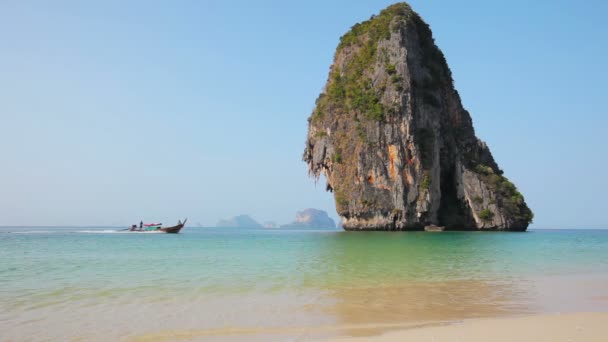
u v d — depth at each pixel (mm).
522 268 24141
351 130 88750
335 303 14570
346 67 97500
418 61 93188
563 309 13969
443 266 24734
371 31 96750
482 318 12711
